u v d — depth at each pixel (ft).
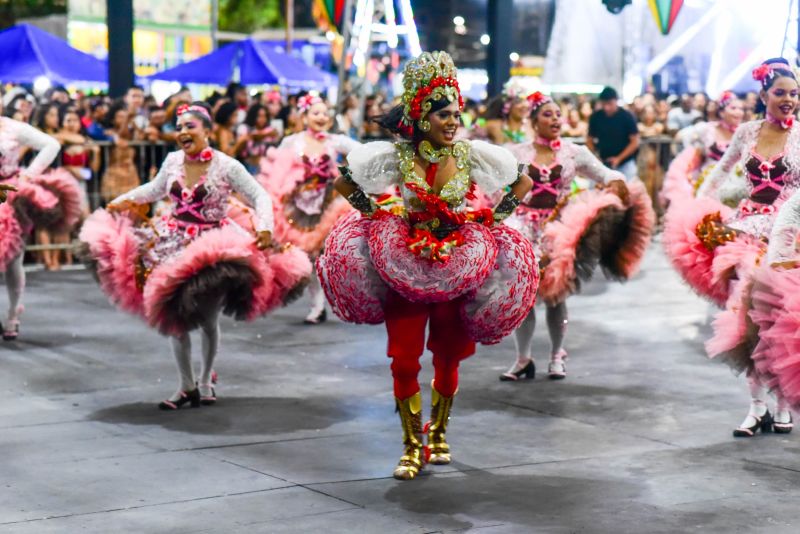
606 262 30.40
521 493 19.84
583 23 70.38
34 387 28.58
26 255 51.31
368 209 20.85
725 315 22.21
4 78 64.28
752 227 26.12
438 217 20.30
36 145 33.53
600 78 71.20
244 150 50.37
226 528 17.88
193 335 34.99
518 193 21.26
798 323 20.11
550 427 24.68
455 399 27.43
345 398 27.50
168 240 26.20
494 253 20.65
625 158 55.62
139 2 83.41
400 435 23.94
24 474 20.90
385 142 20.74
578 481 20.57
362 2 59.62
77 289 44.83
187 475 20.88
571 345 34.47
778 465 21.61
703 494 19.75
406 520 18.34
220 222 26.35
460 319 21.29
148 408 26.40
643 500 19.40
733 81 71.36
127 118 50.90
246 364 31.55
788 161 25.71
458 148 20.62
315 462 21.80
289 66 75.46
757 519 18.37
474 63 100.07
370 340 35.32
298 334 36.24
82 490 19.90
